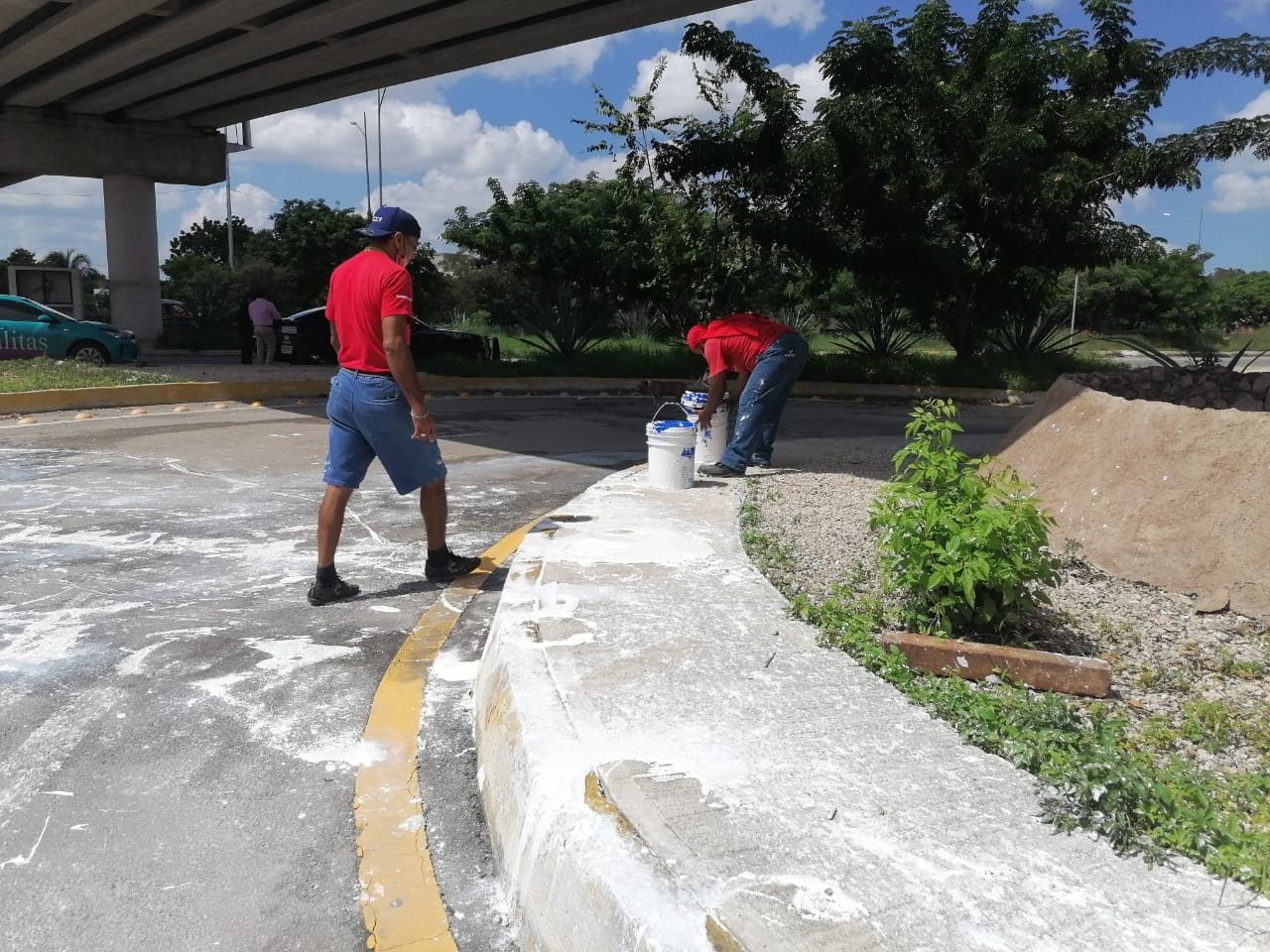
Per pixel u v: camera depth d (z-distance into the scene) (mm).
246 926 2531
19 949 2422
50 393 13125
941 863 2279
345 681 4125
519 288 23141
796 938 1983
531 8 17828
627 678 3412
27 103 27906
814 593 4629
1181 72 18031
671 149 19234
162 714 3770
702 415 8148
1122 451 5785
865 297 22156
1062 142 18891
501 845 2795
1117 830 2416
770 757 2822
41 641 4512
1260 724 3414
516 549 5820
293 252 39344
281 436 11234
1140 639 4352
